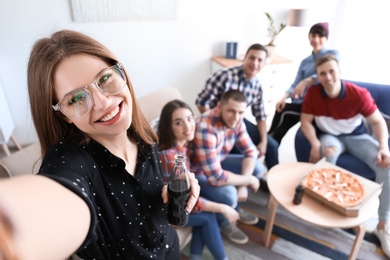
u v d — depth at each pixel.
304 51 3.28
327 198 1.40
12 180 0.36
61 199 0.38
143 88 2.93
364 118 2.00
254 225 1.89
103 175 0.64
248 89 2.19
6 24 2.30
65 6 2.37
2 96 2.42
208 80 2.24
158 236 0.82
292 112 2.26
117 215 0.68
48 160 0.57
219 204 1.43
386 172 1.76
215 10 2.80
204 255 1.66
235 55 2.90
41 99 0.55
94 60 0.55
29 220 0.32
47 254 0.33
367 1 2.75
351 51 3.00
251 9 2.90
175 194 0.81
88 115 0.56
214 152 1.53
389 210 1.72
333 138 2.04
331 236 1.81
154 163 0.83
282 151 2.74
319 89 1.99
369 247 1.73
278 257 1.67
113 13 2.49
